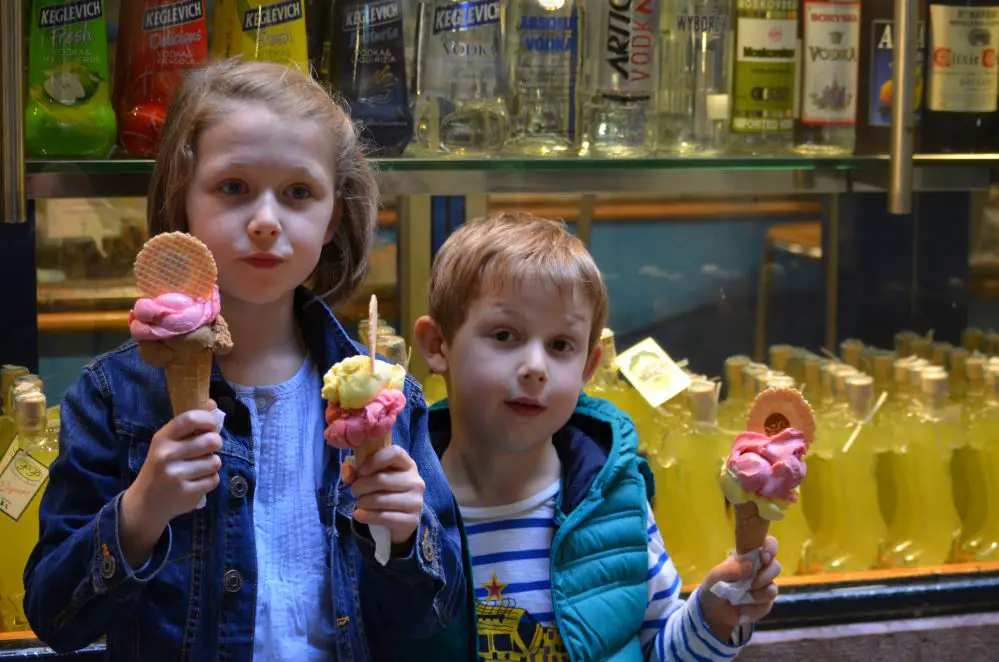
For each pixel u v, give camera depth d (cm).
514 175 159
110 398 105
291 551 107
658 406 163
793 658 159
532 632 122
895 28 166
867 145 181
